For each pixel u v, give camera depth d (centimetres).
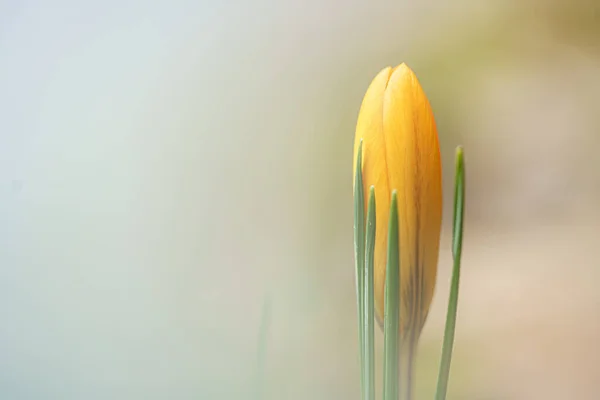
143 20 41
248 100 44
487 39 49
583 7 48
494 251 49
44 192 38
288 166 45
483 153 50
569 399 38
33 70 39
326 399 38
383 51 47
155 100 41
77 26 39
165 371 35
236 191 43
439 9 48
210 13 43
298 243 44
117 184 39
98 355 35
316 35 46
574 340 42
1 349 34
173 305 38
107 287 37
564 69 50
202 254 41
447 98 49
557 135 50
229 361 36
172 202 41
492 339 42
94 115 40
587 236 49
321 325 41
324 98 46
